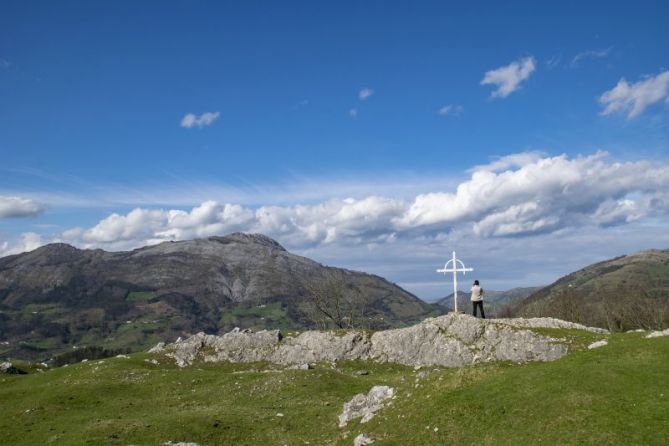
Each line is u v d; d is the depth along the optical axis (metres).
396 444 32.06
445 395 34.84
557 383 31.55
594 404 28.58
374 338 75.56
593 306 180.00
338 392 52.75
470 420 31.34
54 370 71.50
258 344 79.19
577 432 26.86
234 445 39.91
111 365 70.56
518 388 32.53
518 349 63.19
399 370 68.19
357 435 35.47
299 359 74.94
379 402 39.28
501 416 30.48
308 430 41.59
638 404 27.80
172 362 76.38
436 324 71.94
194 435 40.88
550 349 61.44
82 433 41.16
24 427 45.53
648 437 25.31
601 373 31.47
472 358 65.12
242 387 55.97
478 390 34.03
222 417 44.97
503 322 68.81
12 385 66.31
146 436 40.41
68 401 53.03
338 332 77.94
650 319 151.62
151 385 59.34
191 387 58.81
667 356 32.88
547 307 170.00
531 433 28.12
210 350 78.88
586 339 61.44
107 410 49.81
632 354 34.66
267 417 45.09
